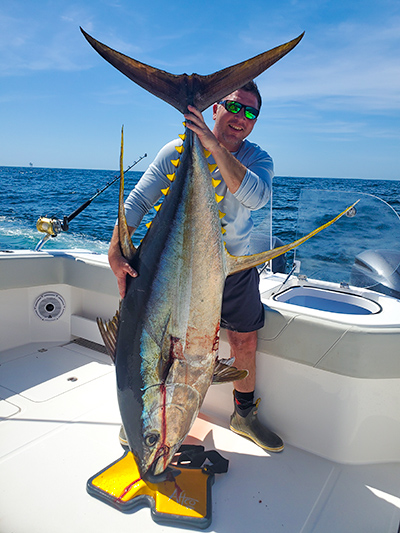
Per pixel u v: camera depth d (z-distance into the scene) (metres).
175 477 1.86
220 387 2.41
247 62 1.42
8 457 2.00
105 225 16.50
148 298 1.50
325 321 1.98
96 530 1.62
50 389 2.66
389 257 2.81
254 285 2.07
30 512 1.69
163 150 2.07
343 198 2.85
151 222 1.54
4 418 2.33
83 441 2.15
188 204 1.45
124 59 1.40
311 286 2.81
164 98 1.46
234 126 2.03
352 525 1.69
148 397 1.53
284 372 2.16
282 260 3.79
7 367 2.94
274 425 2.24
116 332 1.68
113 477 1.84
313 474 1.99
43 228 3.25
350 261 2.89
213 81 1.45
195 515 1.66
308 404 2.12
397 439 2.07
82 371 2.92
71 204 24.14
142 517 1.69
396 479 1.98
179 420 1.56
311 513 1.75
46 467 1.95
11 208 21.16
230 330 2.12
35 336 3.36
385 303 2.39
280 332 2.10
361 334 1.90
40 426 2.26
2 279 3.00
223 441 2.22
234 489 1.87
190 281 1.47
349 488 1.91
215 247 1.50
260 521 1.70
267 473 1.99
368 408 2.01
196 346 1.51
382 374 1.91
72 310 3.40
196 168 1.45
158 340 1.49
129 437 1.60
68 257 3.23
